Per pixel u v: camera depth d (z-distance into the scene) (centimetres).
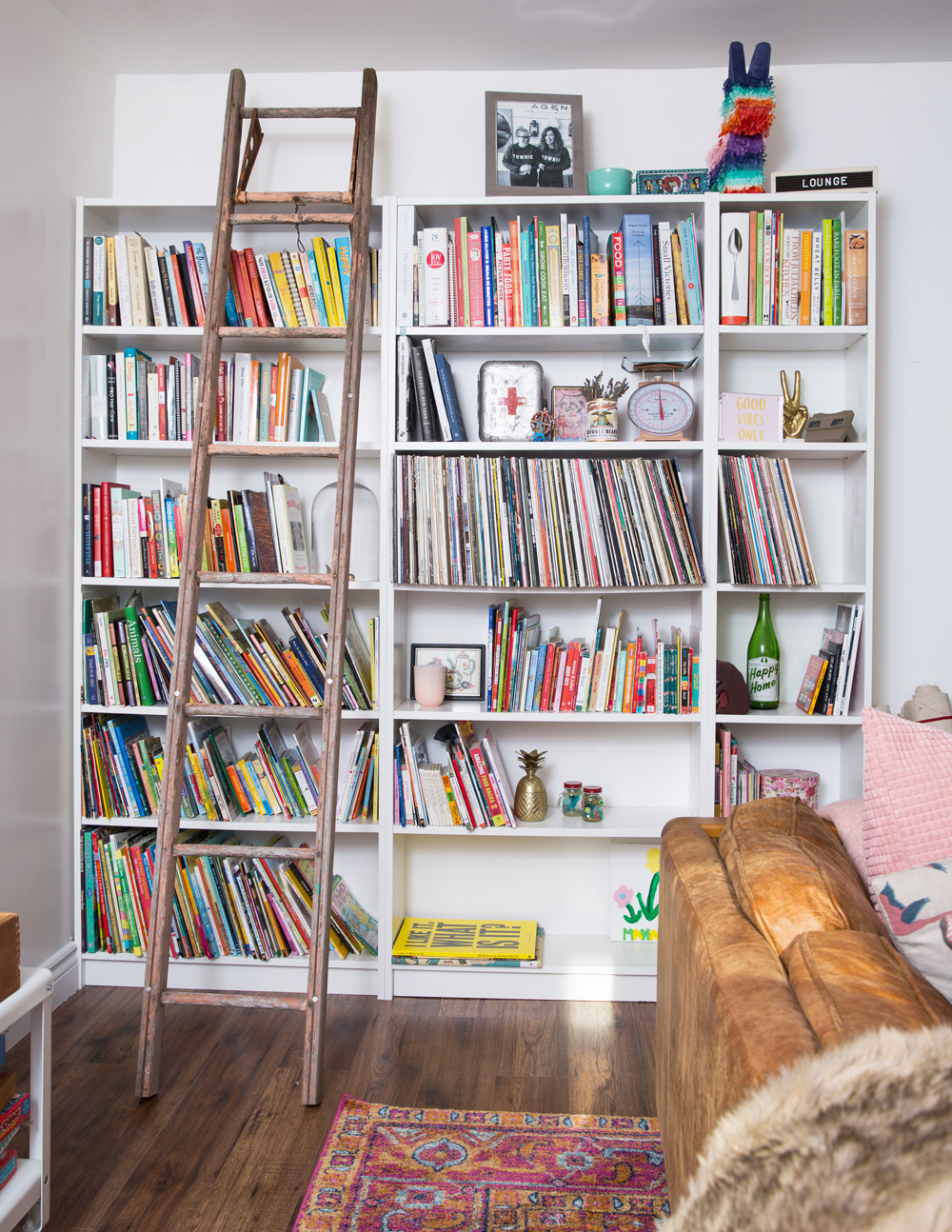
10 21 216
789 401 247
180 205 244
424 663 264
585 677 246
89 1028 224
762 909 111
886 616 260
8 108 216
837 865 126
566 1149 175
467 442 241
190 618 210
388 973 244
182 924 244
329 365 265
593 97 259
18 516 221
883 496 259
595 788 252
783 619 262
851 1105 69
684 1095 120
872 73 256
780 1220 64
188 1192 162
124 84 266
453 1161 171
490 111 248
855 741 245
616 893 260
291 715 204
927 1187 61
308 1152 174
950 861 117
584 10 231
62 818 243
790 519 236
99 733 247
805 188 239
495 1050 215
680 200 236
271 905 245
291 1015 234
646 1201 159
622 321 241
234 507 243
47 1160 152
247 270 244
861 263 237
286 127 260
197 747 246
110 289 248
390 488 242
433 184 261
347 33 243
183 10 233
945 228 255
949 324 256
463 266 242
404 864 266
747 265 238
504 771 254
